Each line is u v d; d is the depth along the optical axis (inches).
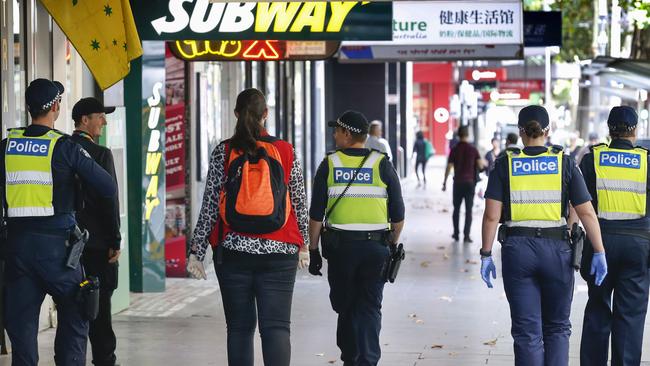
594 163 802.8
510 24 1675.7
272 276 697.0
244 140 687.7
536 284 748.0
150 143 1344.7
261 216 677.3
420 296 1322.6
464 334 1057.5
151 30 1172.5
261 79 2182.6
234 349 701.9
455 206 1999.3
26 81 1040.8
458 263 1675.7
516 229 745.6
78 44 946.7
